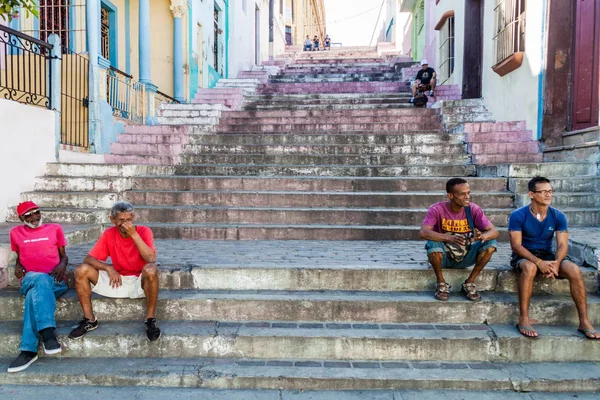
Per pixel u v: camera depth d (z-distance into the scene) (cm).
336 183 637
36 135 628
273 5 2002
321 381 316
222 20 1347
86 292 353
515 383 313
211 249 487
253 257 444
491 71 878
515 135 724
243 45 1570
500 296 379
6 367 335
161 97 998
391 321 370
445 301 369
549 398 305
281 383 318
